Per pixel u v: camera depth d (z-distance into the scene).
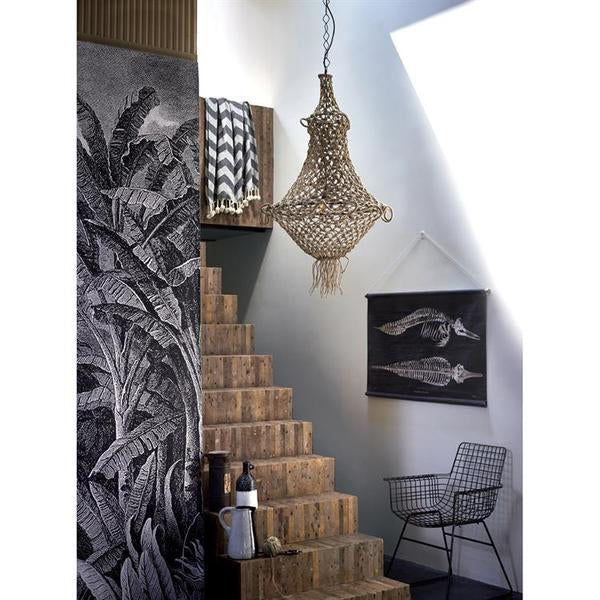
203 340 6.51
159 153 4.70
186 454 4.75
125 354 4.57
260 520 5.09
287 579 4.89
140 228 4.64
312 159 4.70
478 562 5.55
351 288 6.66
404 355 6.14
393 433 6.25
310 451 6.09
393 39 6.34
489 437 5.52
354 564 5.17
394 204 6.30
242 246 7.94
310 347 7.07
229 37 7.63
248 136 7.35
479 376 5.58
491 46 5.55
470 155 5.70
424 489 5.96
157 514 4.63
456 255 5.78
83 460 4.41
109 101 4.55
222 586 4.90
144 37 4.69
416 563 6.00
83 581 4.38
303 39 7.26
